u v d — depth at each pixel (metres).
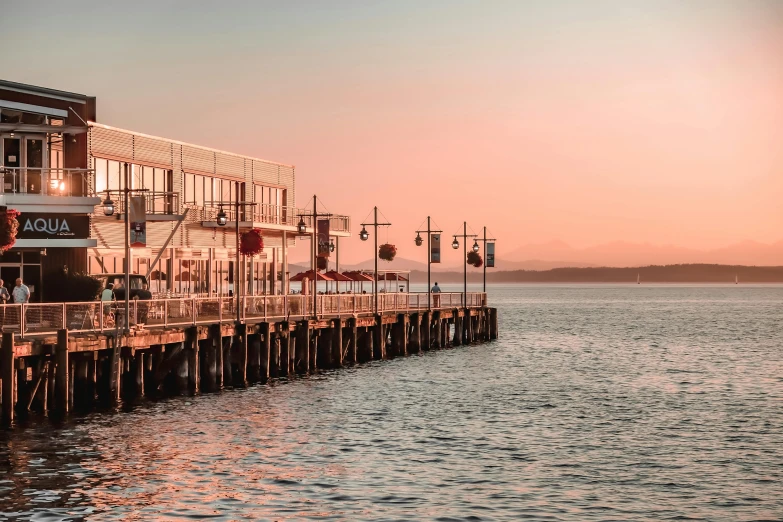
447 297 81.62
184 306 45.16
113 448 32.59
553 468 32.34
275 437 35.97
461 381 55.81
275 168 74.75
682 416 43.88
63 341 35.88
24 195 48.28
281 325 51.62
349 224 76.12
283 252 70.69
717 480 31.09
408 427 39.38
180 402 42.06
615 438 37.97
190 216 63.22
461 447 35.50
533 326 123.38
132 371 42.47
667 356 77.00
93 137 53.16
